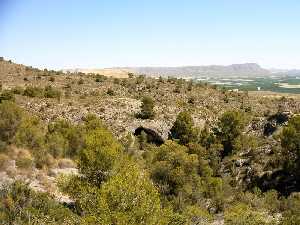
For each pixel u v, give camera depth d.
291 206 38.47
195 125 81.00
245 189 51.44
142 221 17.03
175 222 20.94
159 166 37.53
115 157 27.83
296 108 95.12
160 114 82.12
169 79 114.88
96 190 22.78
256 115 88.50
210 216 32.75
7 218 19.38
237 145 71.25
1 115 34.44
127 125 75.88
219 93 108.31
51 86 93.00
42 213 20.16
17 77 97.12
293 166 50.12
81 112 77.06
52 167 34.44
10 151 32.91
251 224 29.77
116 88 99.12
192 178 39.50
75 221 20.75
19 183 22.89
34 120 49.16
